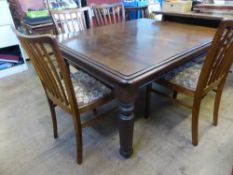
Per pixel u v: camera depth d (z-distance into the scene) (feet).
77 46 4.18
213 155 4.35
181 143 4.68
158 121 5.40
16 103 6.29
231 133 4.91
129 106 3.42
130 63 3.32
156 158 4.32
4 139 4.90
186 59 3.78
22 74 8.16
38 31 7.11
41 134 5.04
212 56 3.39
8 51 8.50
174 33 5.05
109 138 4.89
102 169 4.10
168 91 6.75
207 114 5.56
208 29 5.40
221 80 4.42
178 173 3.98
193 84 4.17
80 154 4.12
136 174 3.98
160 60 3.42
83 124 3.92
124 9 6.83
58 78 3.28
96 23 6.52
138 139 4.82
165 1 7.03
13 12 8.13
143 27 5.76
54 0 8.12
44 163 4.26
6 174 4.03
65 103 3.74
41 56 3.06
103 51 3.86
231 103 5.99
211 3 6.77
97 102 3.93
